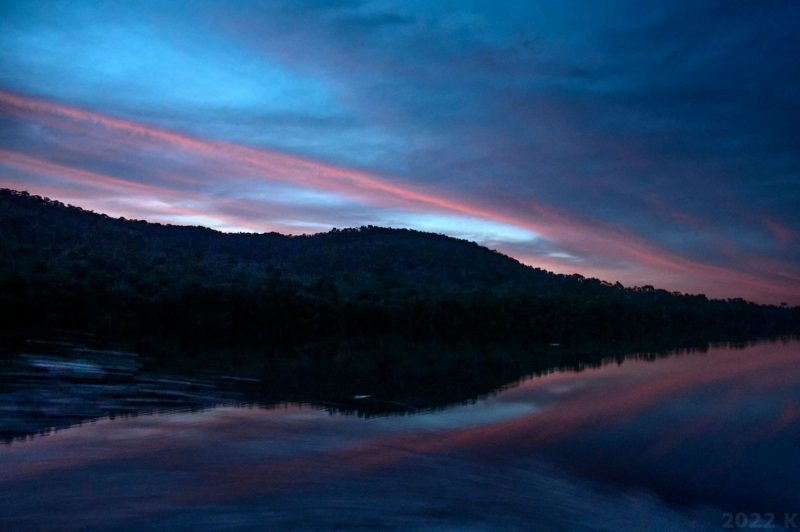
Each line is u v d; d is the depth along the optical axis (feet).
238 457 37.55
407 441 43.32
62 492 30.76
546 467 38.63
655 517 31.50
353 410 52.95
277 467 36.17
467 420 50.62
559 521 30.27
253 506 30.14
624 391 66.39
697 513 32.19
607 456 41.47
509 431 47.16
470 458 39.81
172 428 42.93
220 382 60.80
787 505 33.65
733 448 43.86
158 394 52.70
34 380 51.01
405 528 28.35
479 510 31.04
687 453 42.45
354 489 33.09
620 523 30.60
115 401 48.49
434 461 38.86
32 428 40.45
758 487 36.24
